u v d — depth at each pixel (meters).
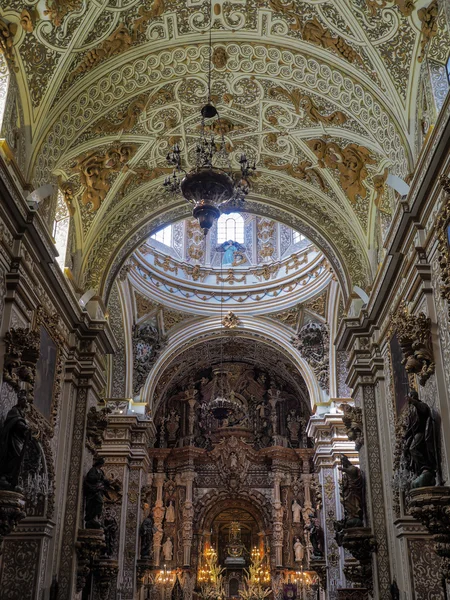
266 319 27.52
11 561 12.37
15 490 9.79
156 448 31.02
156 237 27.56
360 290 15.95
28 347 10.49
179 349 27.42
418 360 10.43
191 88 14.38
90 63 12.62
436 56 11.04
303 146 15.35
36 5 10.82
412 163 11.85
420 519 9.77
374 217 15.22
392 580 13.73
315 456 24.94
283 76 13.85
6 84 11.20
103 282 16.38
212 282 28.00
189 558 29.12
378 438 14.73
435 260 10.36
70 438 14.51
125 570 22.30
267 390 32.62
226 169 16.69
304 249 26.67
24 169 11.97
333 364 25.78
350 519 14.77
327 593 22.28
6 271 10.73
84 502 14.62
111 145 14.82
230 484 30.67
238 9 12.57
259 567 29.17
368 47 12.01
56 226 14.71
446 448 9.65
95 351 15.58
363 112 13.23
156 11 12.31
